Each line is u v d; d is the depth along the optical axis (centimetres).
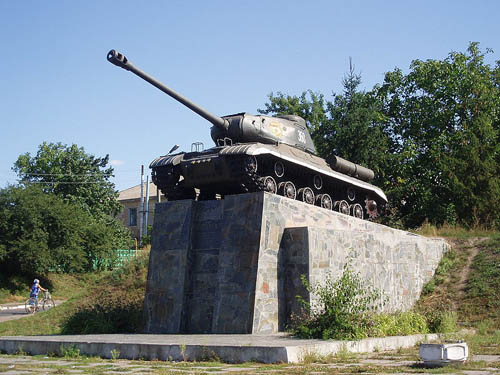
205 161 1734
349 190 2252
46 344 1281
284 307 1573
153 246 1697
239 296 1500
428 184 3566
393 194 3484
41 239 3788
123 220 5925
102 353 1198
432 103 3916
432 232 2722
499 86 4075
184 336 1382
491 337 1466
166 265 1658
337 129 3512
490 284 2044
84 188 5106
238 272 1522
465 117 3856
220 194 1928
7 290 3603
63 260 3897
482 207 3131
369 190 2336
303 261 1576
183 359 1098
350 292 1346
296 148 1969
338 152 3519
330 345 1137
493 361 1020
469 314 1884
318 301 1410
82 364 1072
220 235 1622
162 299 1633
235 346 1069
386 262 1967
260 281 1502
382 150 3631
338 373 880
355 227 2008
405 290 2059
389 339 1277
